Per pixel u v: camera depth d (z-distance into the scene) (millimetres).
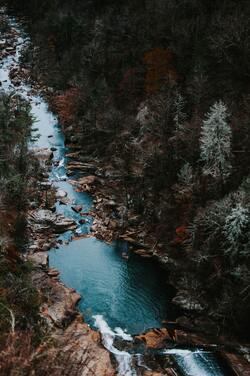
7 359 32688
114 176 70625
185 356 43344
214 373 41719
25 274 48000
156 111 71000
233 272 47188
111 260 56344
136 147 71375
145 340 45062
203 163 60594
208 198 56031
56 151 79625
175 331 46344
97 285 52406
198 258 51125
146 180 65750
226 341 45281
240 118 61031
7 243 52750
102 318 47844
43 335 40344
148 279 53781
